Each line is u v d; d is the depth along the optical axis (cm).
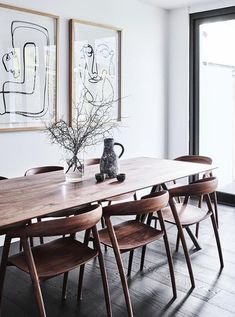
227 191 483
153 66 477
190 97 482
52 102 362
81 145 265
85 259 202
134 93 453
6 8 316
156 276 271
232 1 431
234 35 487
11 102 329
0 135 326
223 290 250
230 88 519
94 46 396
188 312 224
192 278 255
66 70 373
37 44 344
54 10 356
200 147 499
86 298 242
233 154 532
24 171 347
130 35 439
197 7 463
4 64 320
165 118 504
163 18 484
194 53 476
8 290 254
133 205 211
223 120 526
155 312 224
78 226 185
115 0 417
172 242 338
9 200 212
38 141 355
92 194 226
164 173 292
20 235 178
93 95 400
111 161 274
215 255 308
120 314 222
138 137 465
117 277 271
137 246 221
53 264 196
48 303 236
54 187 246
